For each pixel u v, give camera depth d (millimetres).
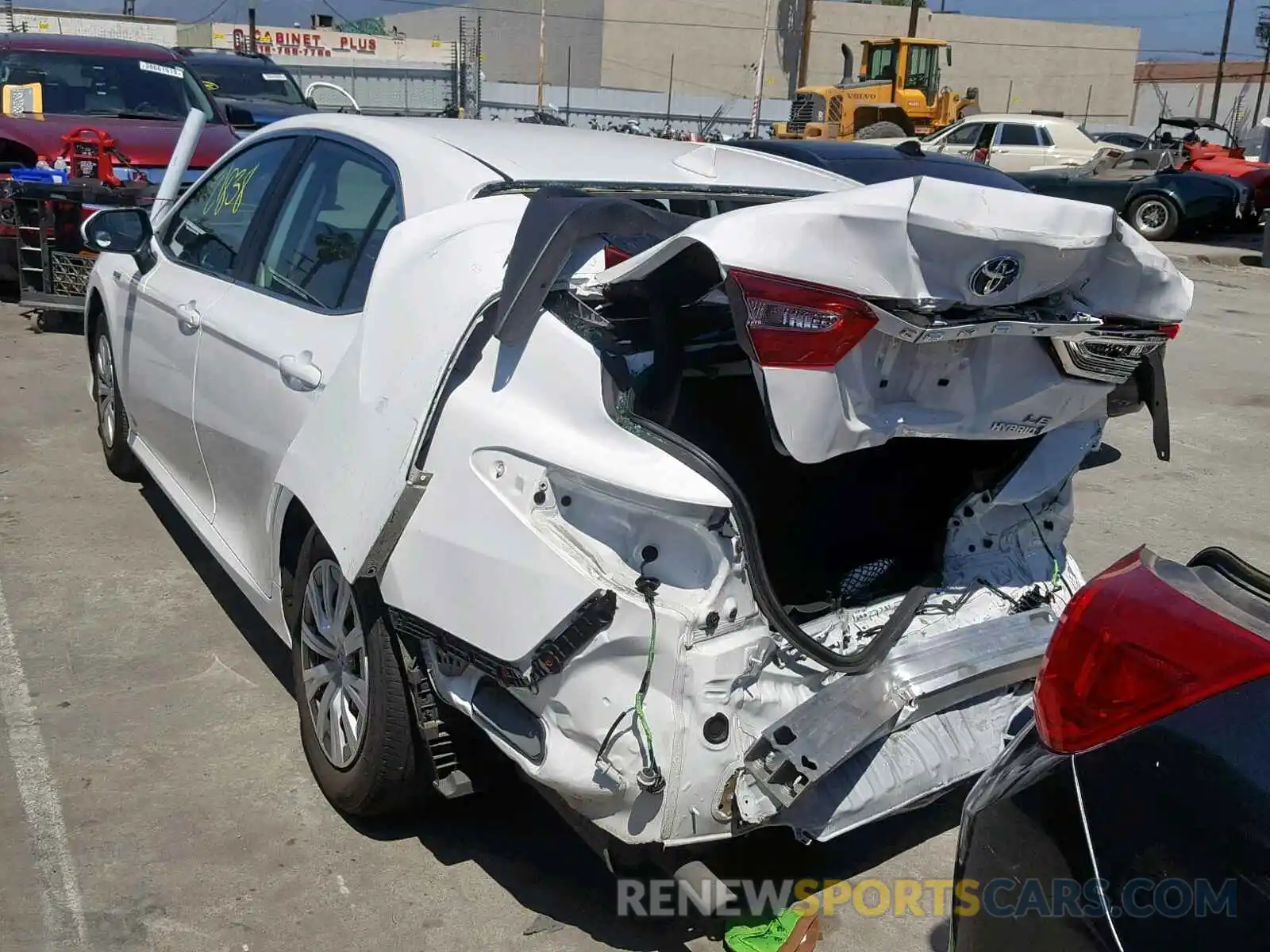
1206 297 14125
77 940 2771
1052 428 2922
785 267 2318
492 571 2557
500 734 2646
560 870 3115
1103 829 1835
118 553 4938
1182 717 1794
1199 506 6348
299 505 3299
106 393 5633
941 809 3514
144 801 3301
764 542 3213
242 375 3643
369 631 2936
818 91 30828
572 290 2709
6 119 9461
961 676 2734
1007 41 71250
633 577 2465
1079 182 20562
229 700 3852
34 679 3912
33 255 8469
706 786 2469
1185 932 1685
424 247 2971
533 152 3551
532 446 2537
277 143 4172
